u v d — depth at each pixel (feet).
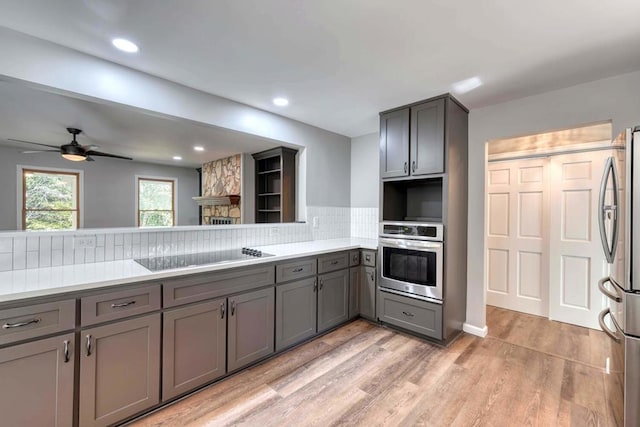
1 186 12.56
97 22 5.01
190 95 7.73
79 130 10.95
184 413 5.63
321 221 11.89
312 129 11.42
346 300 9.93
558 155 10.59
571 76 7.02
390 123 9.49
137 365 5.37
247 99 8.62
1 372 4.13
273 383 6.63
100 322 4.94
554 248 10.58
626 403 4.95
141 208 15.88
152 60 6.35
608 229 6.27
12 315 4.18
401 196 10.61
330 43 5.70
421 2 4.51
